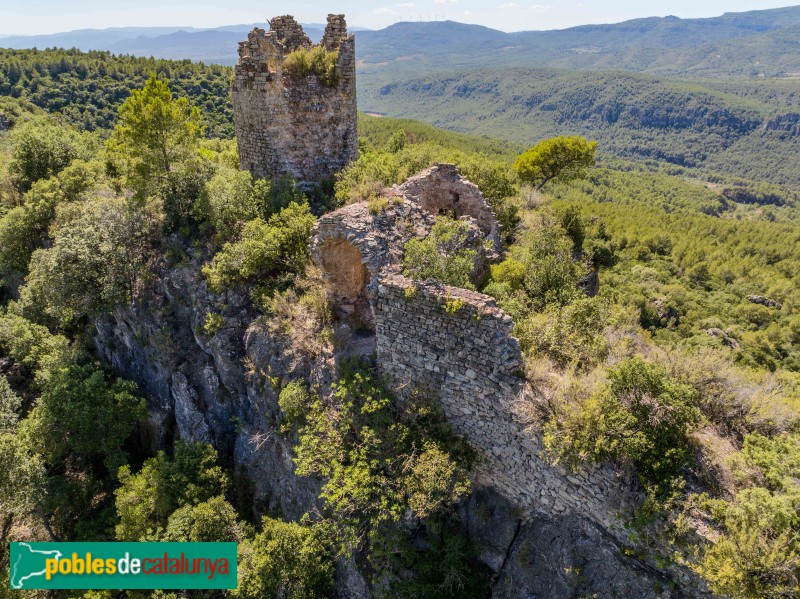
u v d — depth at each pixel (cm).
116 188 2916
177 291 2041
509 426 1130
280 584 1384
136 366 2284
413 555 1244
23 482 1741
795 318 5862
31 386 2469
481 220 2066
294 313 1675
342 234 1535
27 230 2902
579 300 1389
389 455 1252
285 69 2259
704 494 880
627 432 915
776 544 736
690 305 6012
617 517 971
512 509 1191
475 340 1138
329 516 1439
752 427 1014
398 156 2697
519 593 1134
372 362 1438
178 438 2092
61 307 2194
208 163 2312
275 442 1650
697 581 876
